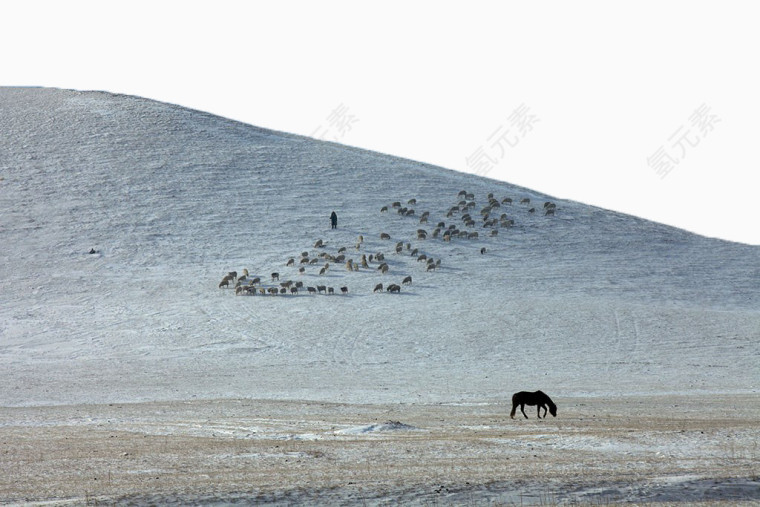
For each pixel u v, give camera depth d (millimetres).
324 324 135250
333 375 104062
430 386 95250
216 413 70125
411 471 36469
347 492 31641
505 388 93125
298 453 43594
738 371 105188
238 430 57938
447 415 66375
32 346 124188
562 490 31125
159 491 32500
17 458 44062
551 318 138250
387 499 30438
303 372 106250
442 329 131750
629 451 42188
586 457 40312
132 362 113438
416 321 136625
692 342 123812
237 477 36000
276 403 78250
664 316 140500
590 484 31953
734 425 53188
